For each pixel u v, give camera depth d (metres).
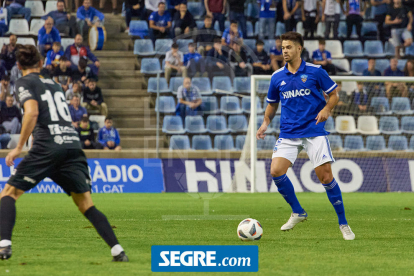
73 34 54.84
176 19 56.00
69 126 13.23
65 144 12.90
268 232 19.67
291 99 18.58
